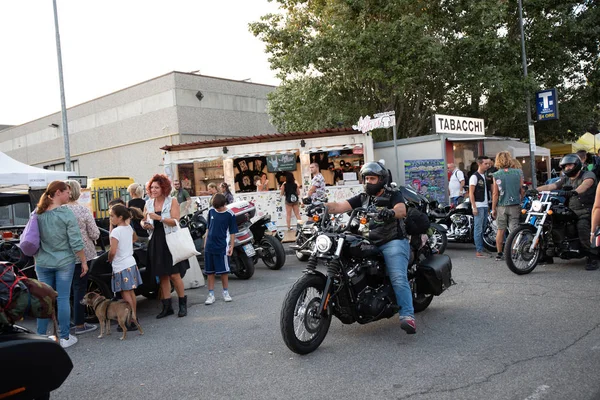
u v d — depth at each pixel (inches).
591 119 836.0
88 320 260.8
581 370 153.5
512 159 336.5
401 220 201.2
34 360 116.7
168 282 259.8
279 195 535.8
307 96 702.5
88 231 235.3
